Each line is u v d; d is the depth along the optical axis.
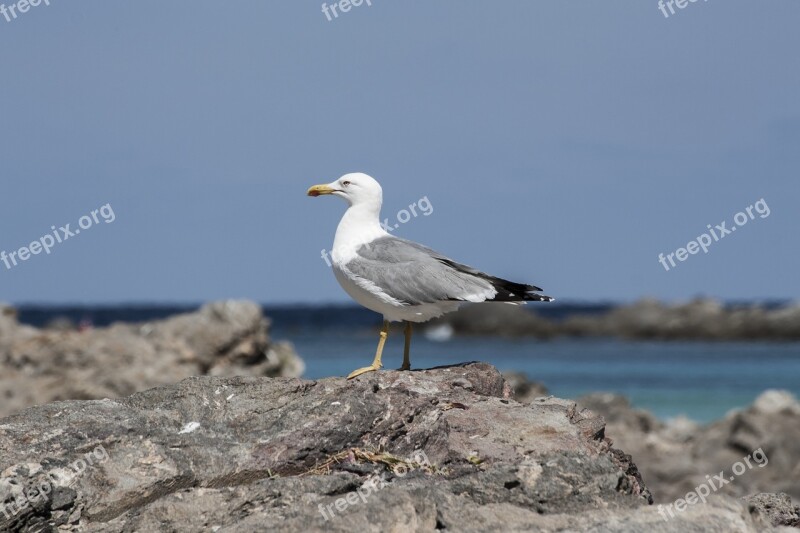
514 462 10.59
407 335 14.34
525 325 113.12
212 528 9.70
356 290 14.02
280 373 30.05
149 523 9.83
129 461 10.59
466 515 9.34
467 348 92.75
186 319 28.92
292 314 161.75
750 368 72.75
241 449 10.99
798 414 31.39
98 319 154.25
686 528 9.05
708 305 115.81
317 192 14.68
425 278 13.65
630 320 113.19
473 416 11.49
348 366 64.69
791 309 112.88
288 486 10.09
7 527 9.88
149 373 26.06
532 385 30.95
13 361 27.03
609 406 33.44
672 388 57.97
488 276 13.96
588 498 9.89
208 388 11.95
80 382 25.56
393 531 9.08
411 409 11.63
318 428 11.22
